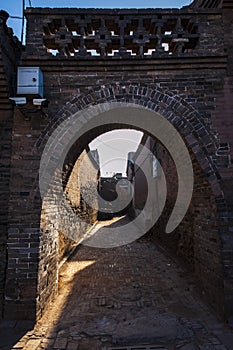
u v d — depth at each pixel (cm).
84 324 383
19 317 378
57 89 434
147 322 387
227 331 358
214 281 418
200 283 489
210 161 420
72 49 466
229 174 416
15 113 426
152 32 471
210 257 434
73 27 462
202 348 320
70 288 541
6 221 418
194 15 448
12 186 409
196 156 421
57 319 399
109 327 373
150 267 713
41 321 392
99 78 438
